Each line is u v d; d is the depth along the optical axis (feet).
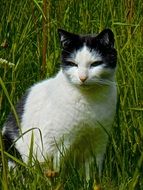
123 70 16.48
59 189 11.36
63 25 18.30
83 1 18.84
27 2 18.53
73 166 13.97
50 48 17.83
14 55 16.84
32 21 18.04
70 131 14.40
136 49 16.46
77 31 18.33
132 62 16.01
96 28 18.37
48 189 12.44
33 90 15.46
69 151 14.67
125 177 13.47
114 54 14.37
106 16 18.29
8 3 18.01
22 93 16.63
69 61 14.12
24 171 14.28
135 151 14.70
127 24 16.87
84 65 13.91
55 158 14.64
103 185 13.26
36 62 17.58
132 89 15.78
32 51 17.92
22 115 15.33
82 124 14.38
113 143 14.23
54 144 14.53
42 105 14.76
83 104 14.19
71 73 13.97
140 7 18.53
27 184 13.01
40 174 12.70
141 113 15.34
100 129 14.57
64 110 14.23
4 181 11.02
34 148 14.83
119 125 15.05
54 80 14.82
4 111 16.11
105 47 14.17
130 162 14.64
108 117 14.55
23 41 17.39
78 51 14.05
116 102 14.82
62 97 14.23
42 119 14.58
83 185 13.20
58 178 13.20
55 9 18.78
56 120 14.32
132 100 15.79
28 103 15.26
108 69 14.15
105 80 14.11
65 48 14.25
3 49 17.37
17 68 16.70
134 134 15.17
